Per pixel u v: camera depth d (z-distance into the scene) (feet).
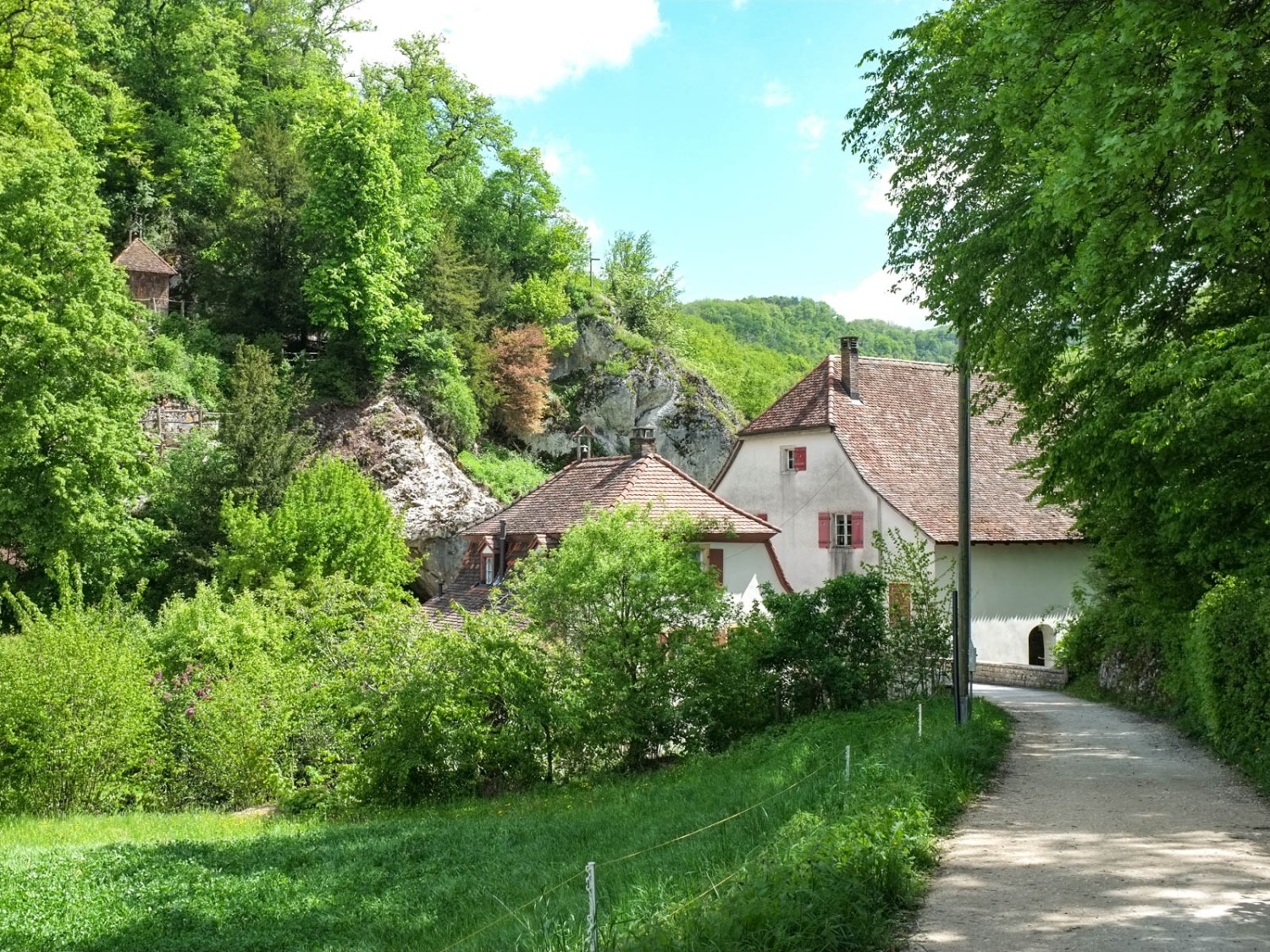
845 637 75.05
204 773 65.98
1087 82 33.04
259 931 30.58
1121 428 48.37
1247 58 30.73
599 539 67.05
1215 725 53.72
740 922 21.07
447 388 167.02
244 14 203.31
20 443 102.89
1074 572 126.82
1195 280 48.57
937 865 29.09
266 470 122.72
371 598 81.76
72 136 158.51
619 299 227.40
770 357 403.95
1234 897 25.31
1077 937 22.08
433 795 60.95
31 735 61.77
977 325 57.88
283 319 169.17
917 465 129.39
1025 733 63.00
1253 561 48.73
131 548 111.96
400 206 164.04
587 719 63.46
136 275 161.07
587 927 23.48
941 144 60.80
